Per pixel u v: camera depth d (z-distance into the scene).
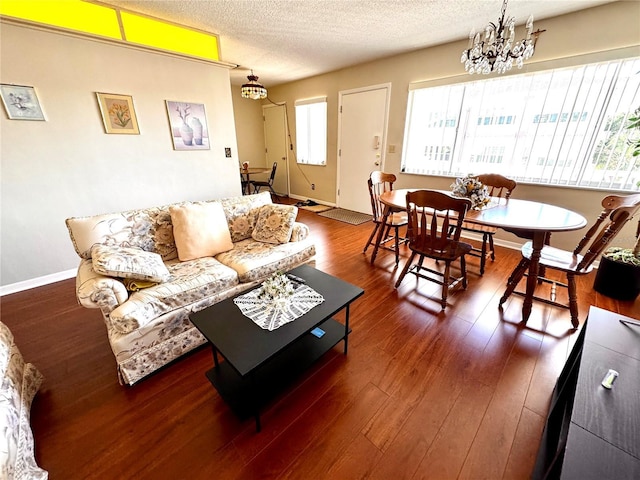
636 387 0.85
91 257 1.61
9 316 1.98
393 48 3.33
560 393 1.12
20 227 2.27
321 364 1.53
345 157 4.70
